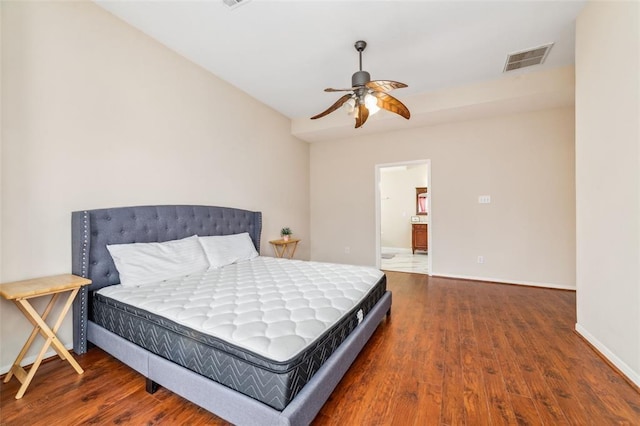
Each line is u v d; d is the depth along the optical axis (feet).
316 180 18.39
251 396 4.11
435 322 8.68
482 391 5.30
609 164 6.18
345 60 10.20
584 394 5.19
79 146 7.26
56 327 5.90
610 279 6.17
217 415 4.37
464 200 14.20
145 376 5.43
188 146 10.23
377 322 7.57
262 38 8.91
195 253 9.14
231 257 10.46
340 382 5.62
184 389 4.72
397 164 15.87
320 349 4.68
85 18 7.34
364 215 17.02
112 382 5.67
